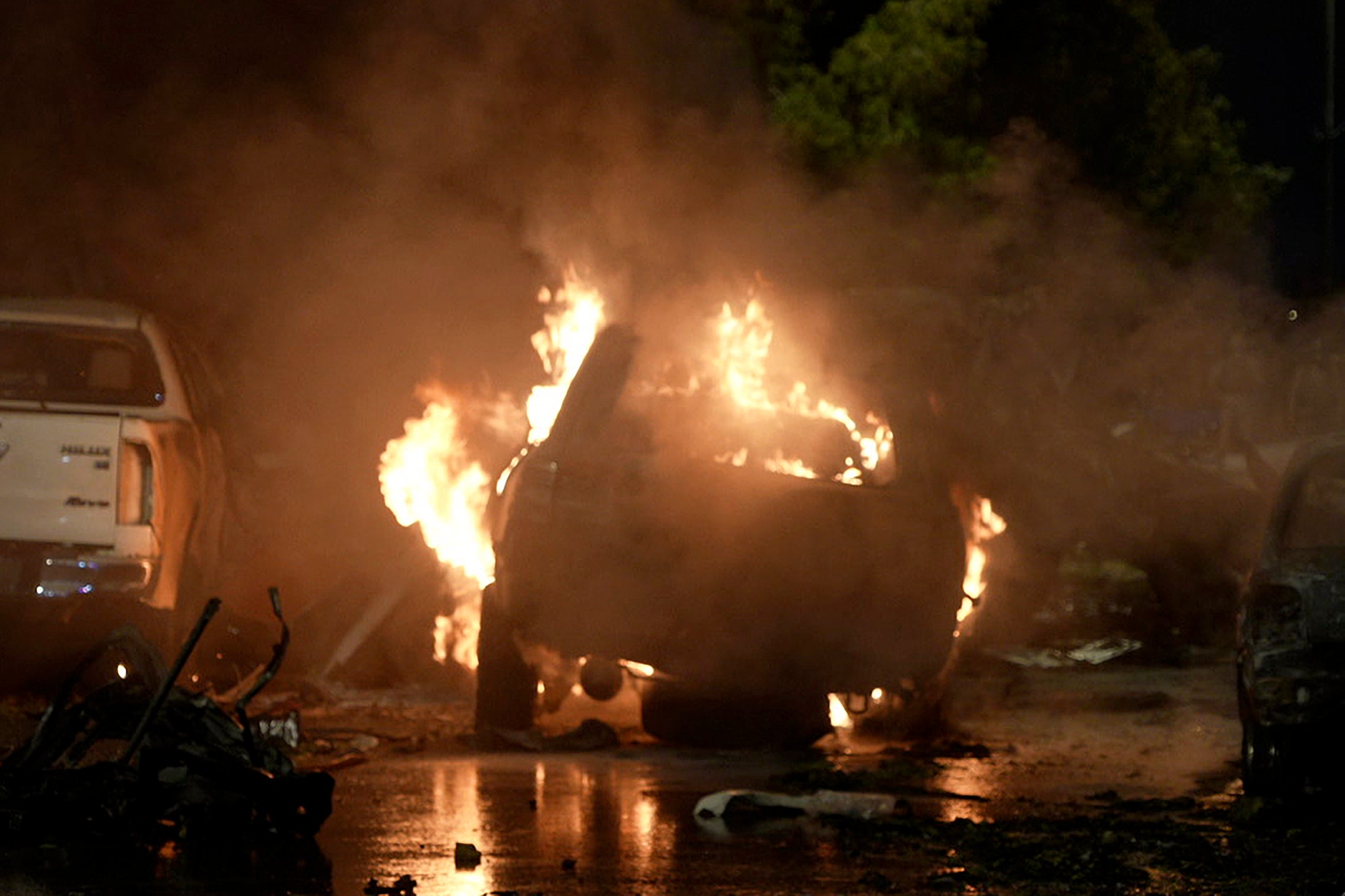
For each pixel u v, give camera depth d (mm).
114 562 22234
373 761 20078
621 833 15680
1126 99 58469
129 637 15984
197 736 15461
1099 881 13922
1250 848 15594
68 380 25625
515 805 17109
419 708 24578
